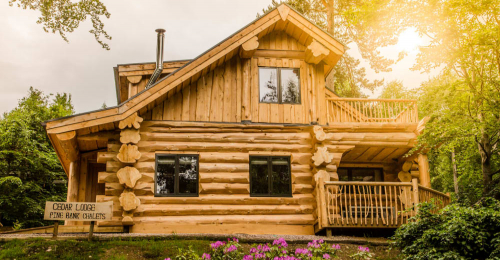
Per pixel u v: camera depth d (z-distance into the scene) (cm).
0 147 2297
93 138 1421
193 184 1438
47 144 2592
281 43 1603
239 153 1484
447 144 1566
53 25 1524
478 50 1569
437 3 1530
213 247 989
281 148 1509
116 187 1385
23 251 1045
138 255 1077
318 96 1577
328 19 2338
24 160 2341
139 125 1401
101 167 1745
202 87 1517
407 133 1587
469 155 1792
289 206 1459
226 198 1432
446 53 1584
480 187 1944
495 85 1577
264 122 1523
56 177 2547
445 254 942
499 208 1032
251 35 1507
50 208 1134
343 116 1703
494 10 1521
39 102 3145
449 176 2917
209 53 1452
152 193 1396
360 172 1802
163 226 1375
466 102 1579
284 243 984
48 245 1079
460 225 966
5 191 2194
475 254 958
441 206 1424
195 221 1396
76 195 1563
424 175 1584
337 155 1530
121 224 1363
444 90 1608
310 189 1483
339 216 1380
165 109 1478
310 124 1542
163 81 1409
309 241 1245
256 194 1456
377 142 1564
